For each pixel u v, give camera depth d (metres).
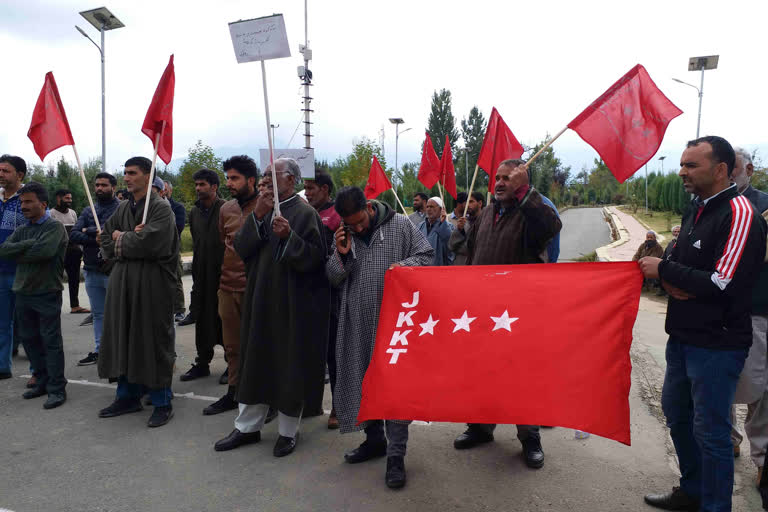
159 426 4.09
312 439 3.89
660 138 3.26
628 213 44.25
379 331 3.07
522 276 2.92
